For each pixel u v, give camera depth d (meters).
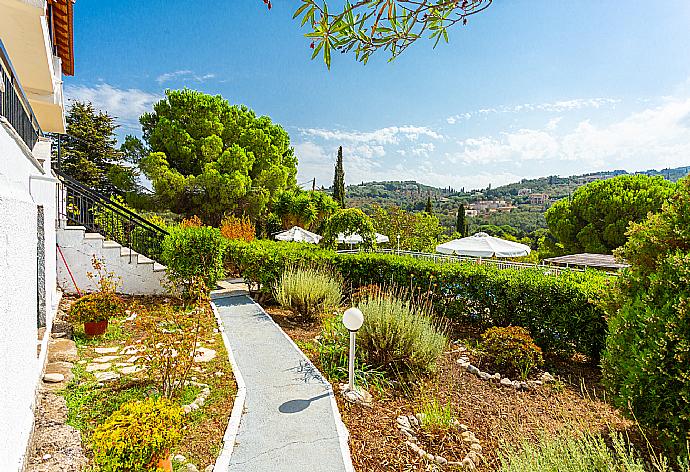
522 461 2.85
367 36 1.69
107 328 6.61
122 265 9.39
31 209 3.88
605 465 2.68
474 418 4.26
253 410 4.17
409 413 4.34
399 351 5.30
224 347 6.15
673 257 3.56
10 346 2.73
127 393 4.21
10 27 5.46
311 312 7.91
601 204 19.02
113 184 21.67
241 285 11.35
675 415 3.21
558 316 6.20
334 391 4.75
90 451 3.13
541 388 5.07
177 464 3.12
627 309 3.86
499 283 7.20
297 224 22.98
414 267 8.77
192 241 9.16
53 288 7.15
